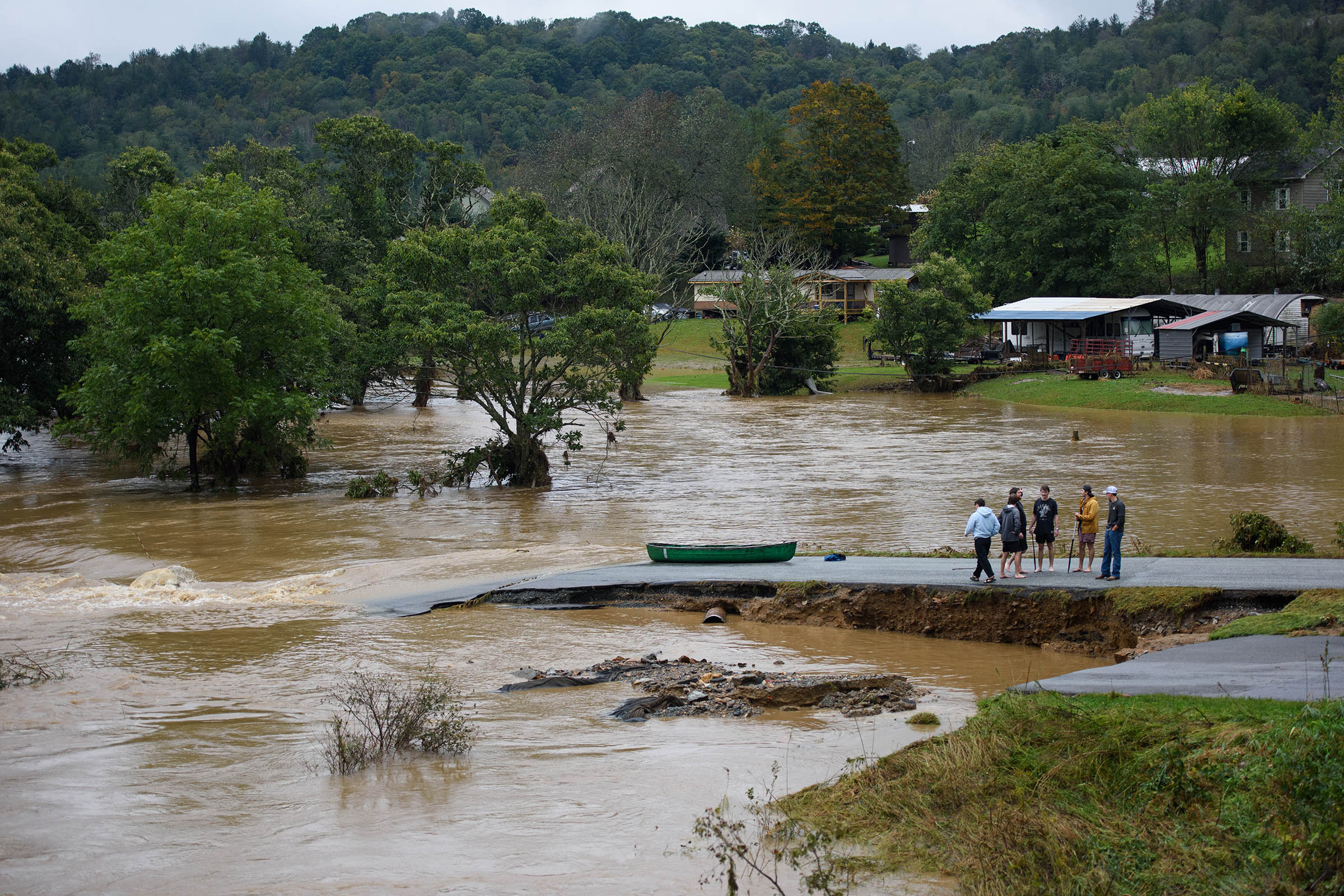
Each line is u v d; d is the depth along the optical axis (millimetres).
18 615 23125
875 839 10742
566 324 40688
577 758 13797
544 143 139250
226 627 21844
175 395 39750
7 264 45375
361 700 15961
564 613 22797
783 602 22141
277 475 45781
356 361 49062
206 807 12266
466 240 41469
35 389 48375
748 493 38406
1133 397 64938
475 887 10023
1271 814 9633
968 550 26547
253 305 40188
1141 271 89375
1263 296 76438
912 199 131000
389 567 27281
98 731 15320
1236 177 91375
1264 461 41281
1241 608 18984
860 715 15602
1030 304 81625
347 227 76188
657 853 10734
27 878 10398
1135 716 12688
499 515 35344
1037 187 90938
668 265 106375
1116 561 20562
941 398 76625
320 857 10773
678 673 17984
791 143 140000
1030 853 9977
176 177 78562
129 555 29734
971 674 18016
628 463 47594
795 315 83312
